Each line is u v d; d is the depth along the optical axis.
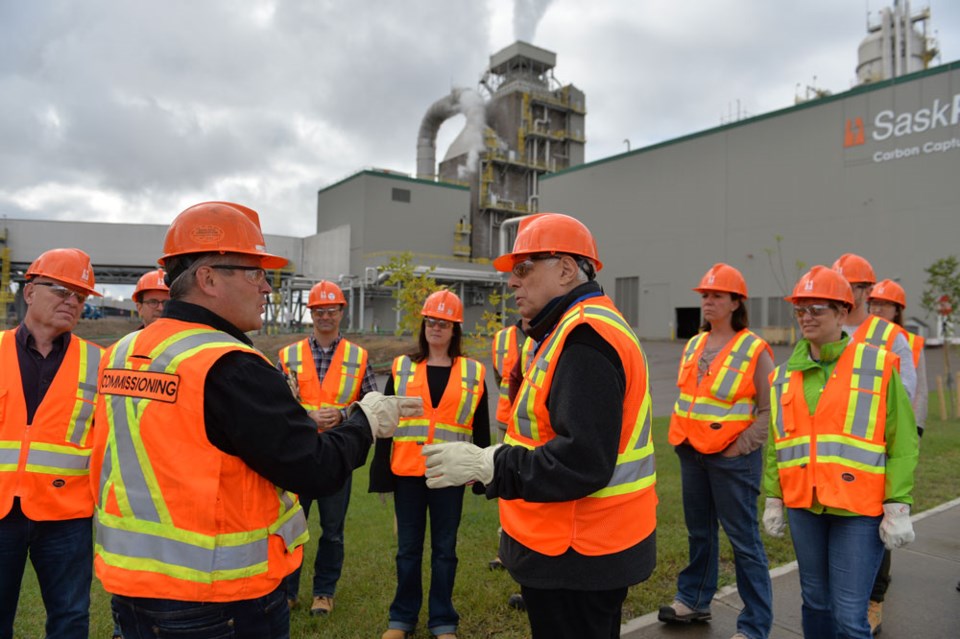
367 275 40.16
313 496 1.91
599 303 2.21
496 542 5.43
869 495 2.81
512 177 53.34
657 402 15.52
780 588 4.46
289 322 42.84
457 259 49.25
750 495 3.71
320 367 4.73
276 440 1.79
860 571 2.83
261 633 1.88
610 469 1.96
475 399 4.17
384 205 46.94
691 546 3.98
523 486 1.97
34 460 3.02
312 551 5.44
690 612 3.92
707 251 37.81
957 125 28.80
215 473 1.79
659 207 40.41
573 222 2.35
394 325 44.94
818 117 33.41
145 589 1.78
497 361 5.61
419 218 48.38
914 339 4.25
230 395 1.79
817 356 3.12
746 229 36.06
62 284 3.16
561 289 2.31
